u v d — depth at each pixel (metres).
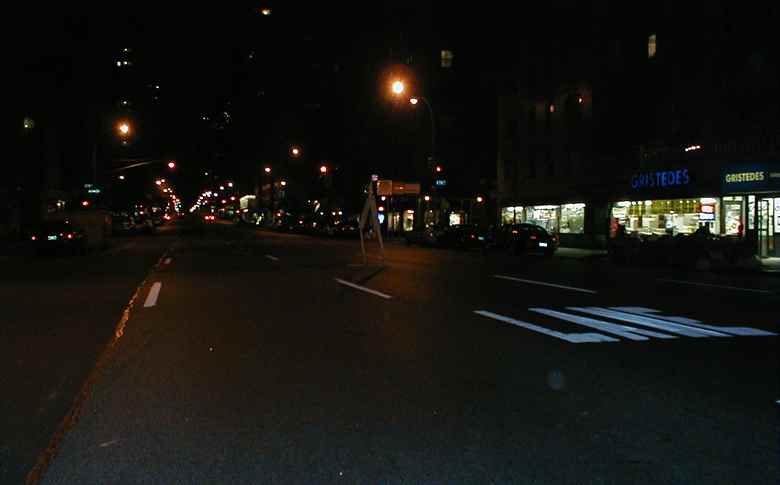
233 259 28.97
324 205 86.00
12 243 47.03
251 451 5.44
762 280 20.16
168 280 19.53
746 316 12.23
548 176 46.25
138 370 8.28
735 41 31.23
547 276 20.33
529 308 13.22
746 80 30.55
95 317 12.61
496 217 54.03
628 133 39.72
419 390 7.23
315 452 5.40
